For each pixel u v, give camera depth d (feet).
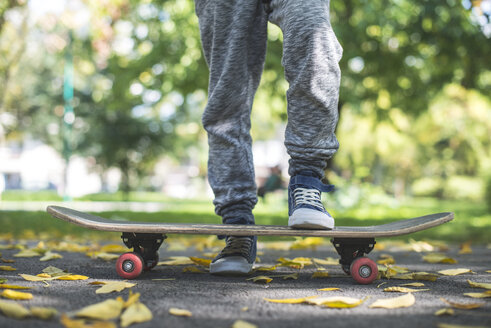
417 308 4.79
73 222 6.01
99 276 6.83
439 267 8.69
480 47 27.76
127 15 32.40
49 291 5.52
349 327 4.09
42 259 9.04
